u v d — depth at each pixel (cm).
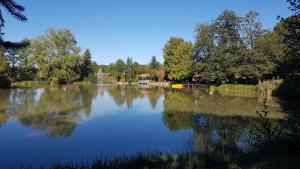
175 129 1988
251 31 5581
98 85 8875
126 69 11512
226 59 6006
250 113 2655
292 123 1009
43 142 1652
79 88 7025
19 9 844
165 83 9294
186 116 2552
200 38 6831
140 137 1766
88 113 2766
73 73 8500
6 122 2238
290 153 940
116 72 11619
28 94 4894
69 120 2358
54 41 8175
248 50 5566
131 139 1717
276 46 4834
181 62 8319
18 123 2202
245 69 5466
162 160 982
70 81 9031
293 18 935
